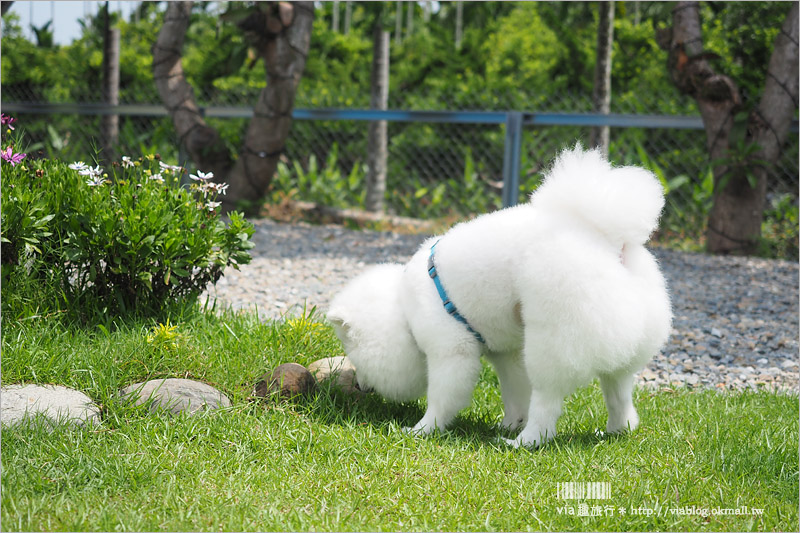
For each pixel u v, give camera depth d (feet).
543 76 39.55
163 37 31.89
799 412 12.45
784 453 10.28
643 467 9.89
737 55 31.73
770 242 27.73
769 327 18.38
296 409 11.48
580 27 38.68
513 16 42.14
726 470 9.86
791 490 9.39
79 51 41.98
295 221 32.68
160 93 32.37
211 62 39.75
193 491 8.90
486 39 42.47
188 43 40.57
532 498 8.99
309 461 9.85
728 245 27.37
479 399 12.88
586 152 10.41
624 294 9.52
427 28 43.37
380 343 11.18
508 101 37.65
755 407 12.85
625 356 9.61
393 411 12.12
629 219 9.63
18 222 12.61
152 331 13.16
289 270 22.81
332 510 8.59
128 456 9.54
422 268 10.93
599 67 30.89
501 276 10.09
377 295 11.42
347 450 10.10
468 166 35.22
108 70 35.83
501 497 8.99
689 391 14.15
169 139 37.86
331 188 36.14
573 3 38.58
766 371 15.53
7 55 40.37
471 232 10.51
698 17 26.89
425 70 41.86
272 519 8.27
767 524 8.57
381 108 34.78
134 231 12.84
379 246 27.12
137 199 13.71
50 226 13.24
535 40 40.60
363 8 43.65
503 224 10.26
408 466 9.68
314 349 13.41
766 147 26.48
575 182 9.79
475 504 8.82
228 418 10.69
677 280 23.03
